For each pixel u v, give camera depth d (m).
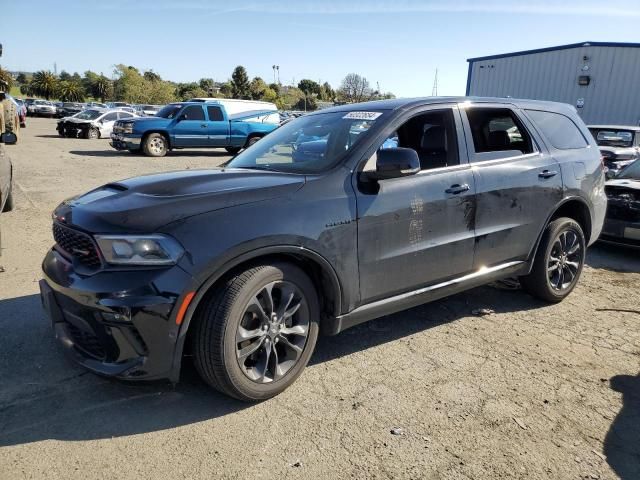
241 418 2.81
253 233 2.71
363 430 2.74
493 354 3.65
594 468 2.49
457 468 2.46
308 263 3.11
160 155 18.36
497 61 23.67
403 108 3.58
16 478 2.31
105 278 2.56
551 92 21.77
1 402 2.89
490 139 4.08
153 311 2.52
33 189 10.08
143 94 85.62
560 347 3.79
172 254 2.55
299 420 2.81
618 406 3.03
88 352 2.81
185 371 3.29
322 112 4.16
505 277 4.22
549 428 2.80
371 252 3.22
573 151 4.66
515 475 2.42
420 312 4.41
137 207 2.68
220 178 3.13
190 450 2.54
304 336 3.06
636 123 19.75
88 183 11.13
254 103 20.16
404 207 3.33
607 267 6.11
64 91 85.31
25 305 4.22
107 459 2.46
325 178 3.10
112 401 2.93
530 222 4.21
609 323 4.28
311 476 2.38
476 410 2.95
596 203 4.82
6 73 50.72
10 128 16.53
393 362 3.50
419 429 2.76
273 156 3.69
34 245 6.08
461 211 3.66
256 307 2.80
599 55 20.14
